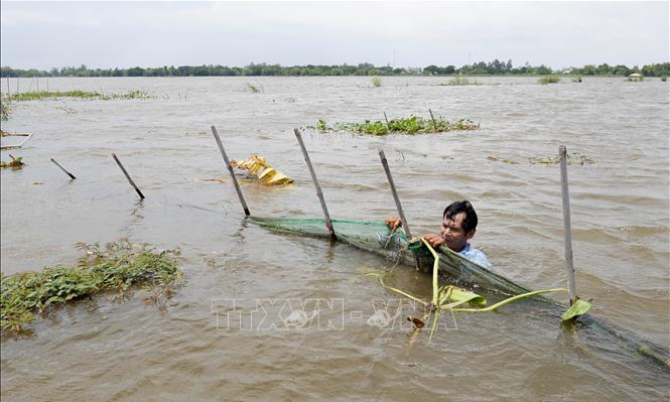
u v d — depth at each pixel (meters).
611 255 5.85
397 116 23.14
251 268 5.66
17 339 4.43
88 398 3.64
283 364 3.86
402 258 5.75
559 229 6.71
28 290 5.05
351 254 6.08
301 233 6.78
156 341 4.25
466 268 5.05
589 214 7.33
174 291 5.14
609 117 21.27
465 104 29.84
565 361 3.82
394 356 3.91
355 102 33.06
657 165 10.76
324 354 3.96
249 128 18.84
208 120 22.00
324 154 12.80
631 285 5.07
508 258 5.80
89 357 4.12
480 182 9.39
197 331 4.36
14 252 6.57
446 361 3.84
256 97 40.03
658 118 20.69
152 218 7.84
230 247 6.39
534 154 12.27
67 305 4.96
